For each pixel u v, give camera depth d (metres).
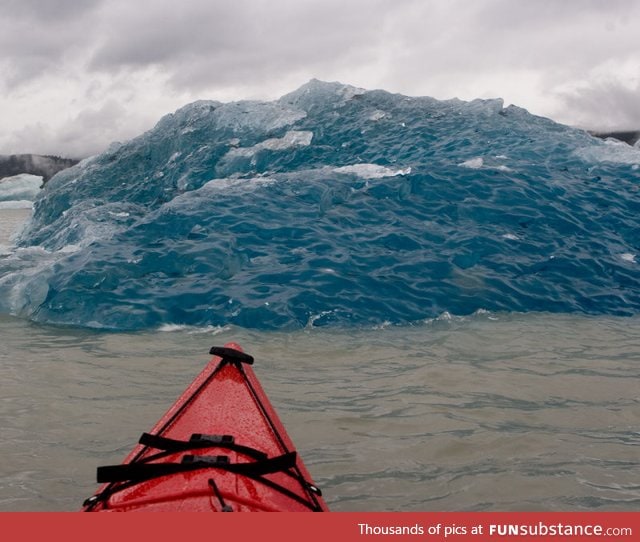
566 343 7.25
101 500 2.84
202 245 9.34
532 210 11.08
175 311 7.95
